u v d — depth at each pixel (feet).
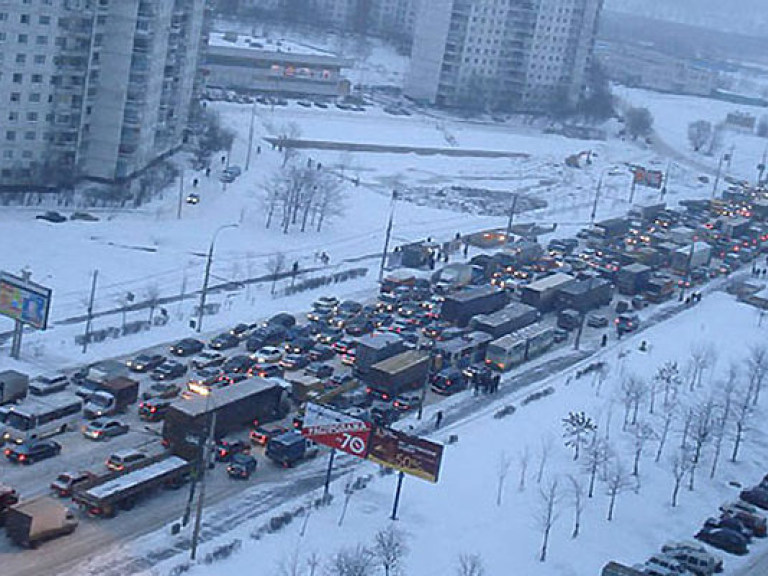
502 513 408.67
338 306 619.26
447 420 489.67
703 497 453.99
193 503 384.88
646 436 470.80
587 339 641.40
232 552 350.23
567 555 386.73
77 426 428.56
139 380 480.64
